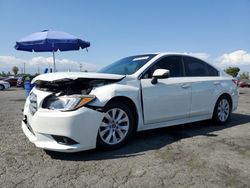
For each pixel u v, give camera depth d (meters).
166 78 4.29
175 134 4.87
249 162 3.49
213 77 5.62
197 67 5.37
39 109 3.54
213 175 3.08
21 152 3.79
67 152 3.78
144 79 4.32
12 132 4.93
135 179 2.96
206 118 5.43
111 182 2.89
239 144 4.27
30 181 2.89
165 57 4.83
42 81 3.81
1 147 4.01
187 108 4.93
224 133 4.99
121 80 4.02
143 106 4.22
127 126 4.04
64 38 8.09
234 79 6.12
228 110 5.86
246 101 11.81
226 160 3.55
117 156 3.66
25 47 8.84
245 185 2.85
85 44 8.67
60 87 3.66
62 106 3.45
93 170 3.19
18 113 7.23
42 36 8.12
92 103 3.58
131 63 4.76
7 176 3.01
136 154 3.74
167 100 4.55
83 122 3.46
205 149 3.99
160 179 2.97
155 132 4.99
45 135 3.48
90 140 3.57
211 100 5.41
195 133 4.96
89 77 3.65
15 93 17.48
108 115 3.82
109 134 3.85
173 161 3.50
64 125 3.37
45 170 3.18
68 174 3.08
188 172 3.16
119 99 3.99
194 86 5.04
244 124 5.89
